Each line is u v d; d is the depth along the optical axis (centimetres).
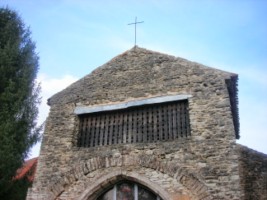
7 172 1151
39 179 1027
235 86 1084
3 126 1184
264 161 939
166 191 896
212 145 926
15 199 1225
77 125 1130
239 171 928
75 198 967
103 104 1134
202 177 883
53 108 1190
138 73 1170
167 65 1147
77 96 1190
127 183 989
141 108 1092
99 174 989
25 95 1378
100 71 1234
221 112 973
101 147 1040
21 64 1486
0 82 1355
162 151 964
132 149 999
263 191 889
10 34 1537
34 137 1330
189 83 1067
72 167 1023
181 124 1020
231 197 831
